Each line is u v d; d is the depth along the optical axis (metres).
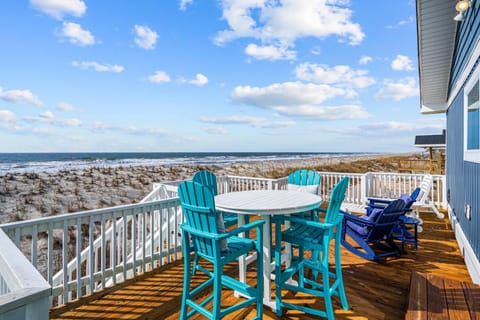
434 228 5.01
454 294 2.15
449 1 3.81
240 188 6.88
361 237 3.53
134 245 3.08
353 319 2.19
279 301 2.29
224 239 2.06
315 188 3.66
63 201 10.27
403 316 2.23
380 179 7.34
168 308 2.42
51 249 2.43
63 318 2.26
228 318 2.25
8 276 1.08
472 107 3.34
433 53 4.97
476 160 2.89
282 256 3.06
